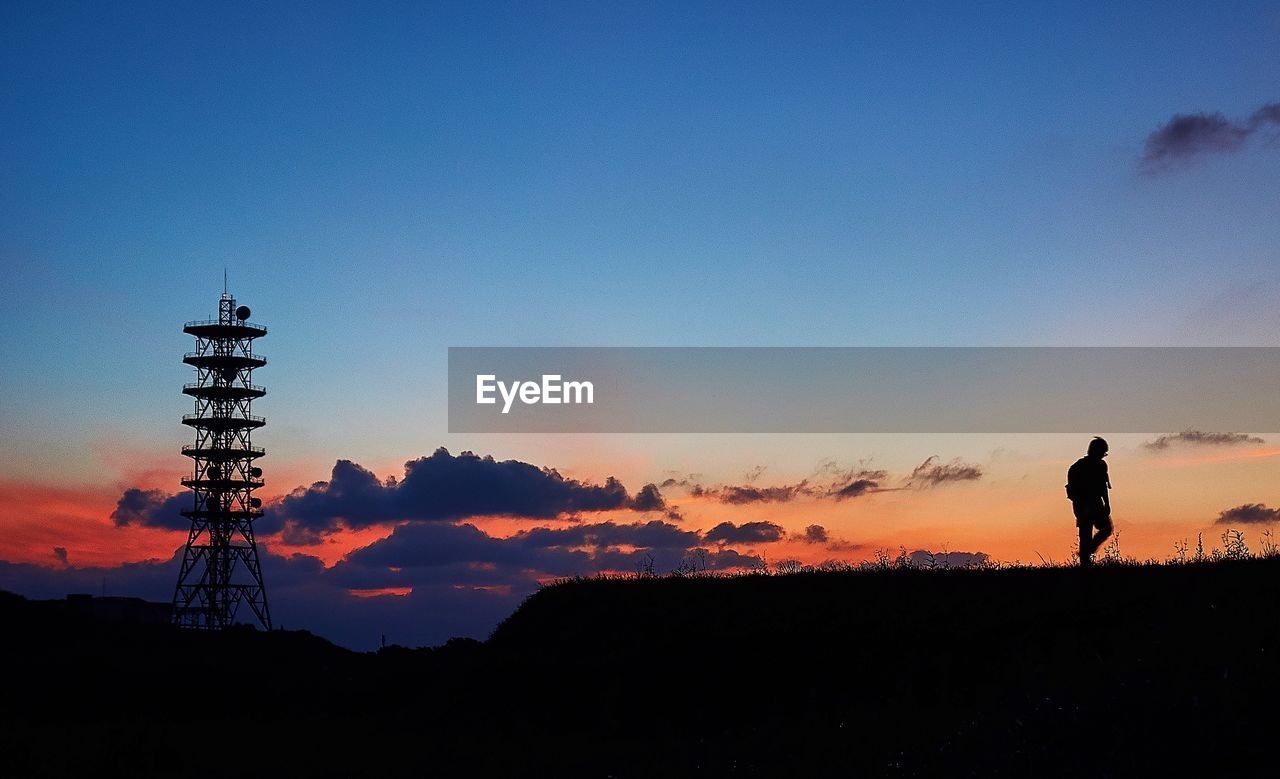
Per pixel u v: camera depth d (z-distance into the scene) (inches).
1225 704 502.9
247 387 3843.5
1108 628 818.2
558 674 982.4
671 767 679.7
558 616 1170.6
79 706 1227.2
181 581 3705.7
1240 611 722.8
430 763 769.6
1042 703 595.8
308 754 834.2
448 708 997.8
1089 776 484.1
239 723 1062.4
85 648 1720.0
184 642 1918.1
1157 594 850.1
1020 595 912.3
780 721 792.3
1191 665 594.9
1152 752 479.8
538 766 725.3
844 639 913.5
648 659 970.1
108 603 3245.6
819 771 615.5
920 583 1000.9
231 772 766.5
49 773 787.4
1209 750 468.1
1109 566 950.4
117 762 801.6
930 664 838.5
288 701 1279.5
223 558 3735.2
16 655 1576.0
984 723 621.6
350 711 1165.7
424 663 1326.3
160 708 1239.5
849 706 808.9
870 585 1024.9
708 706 875.4
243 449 3821.4
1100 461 966.4
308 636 2105.1
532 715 933.8
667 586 1179.9
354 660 1633.9
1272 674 535.8
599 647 1042.1
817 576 1101.1
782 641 934.4
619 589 1198.3
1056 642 811.4
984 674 813.2
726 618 1020.5
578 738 854.5
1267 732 476.4
